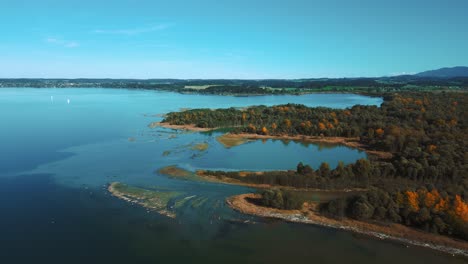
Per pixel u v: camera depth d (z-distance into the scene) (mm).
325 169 136125
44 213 107125
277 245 91875
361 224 101375
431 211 100312
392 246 91500
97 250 88188
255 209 110500
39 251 87125
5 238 92750
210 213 108312
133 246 90312
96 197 119062
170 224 101500
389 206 103750
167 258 85562
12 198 117812
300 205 111562
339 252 89062
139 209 110438
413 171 132000
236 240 93875
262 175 134750
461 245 90875
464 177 127875
